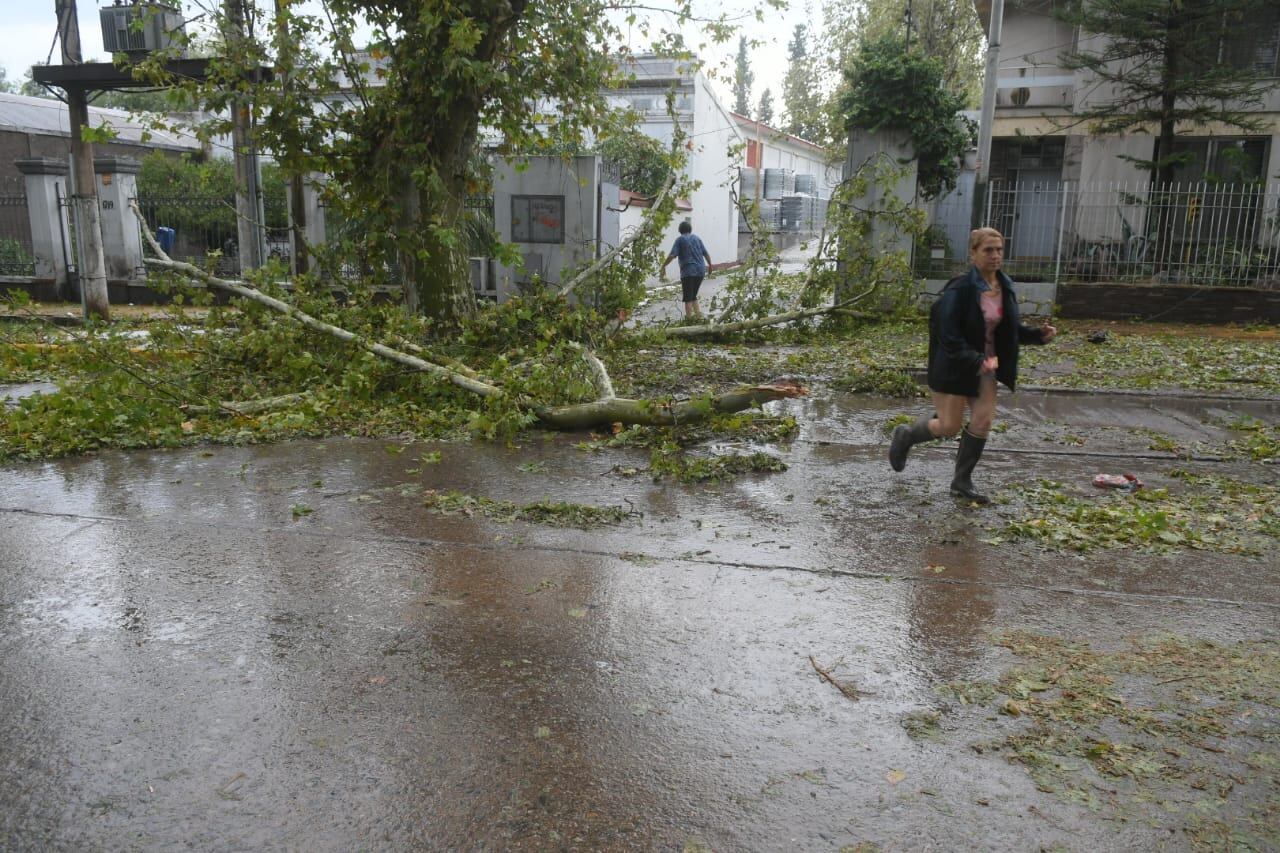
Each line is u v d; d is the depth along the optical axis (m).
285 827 2.69
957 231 19.80
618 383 10.26
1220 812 2.75
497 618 4.11
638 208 23.50
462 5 10.15
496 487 6.25
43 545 5.00
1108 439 7.86
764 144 40.00
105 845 2.62
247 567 4.70
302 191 16.25
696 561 4.82
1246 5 17.05
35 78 15.79
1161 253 17.23
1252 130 17.80
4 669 3.62
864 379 10.11
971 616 4.13
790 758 3.03
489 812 2.76
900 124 16.73
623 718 3.28
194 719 3.26
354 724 3.24
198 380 9.38
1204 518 5.57
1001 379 5.83
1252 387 10.27
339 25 11.20
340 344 9.73
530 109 12.47
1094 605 4.27
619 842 2.63
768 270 14.62
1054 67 20.78
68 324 16.00
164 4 11.62
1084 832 2.66
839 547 5.05
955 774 2.94
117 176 19.69
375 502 5.84
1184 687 3.49
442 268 11.41
